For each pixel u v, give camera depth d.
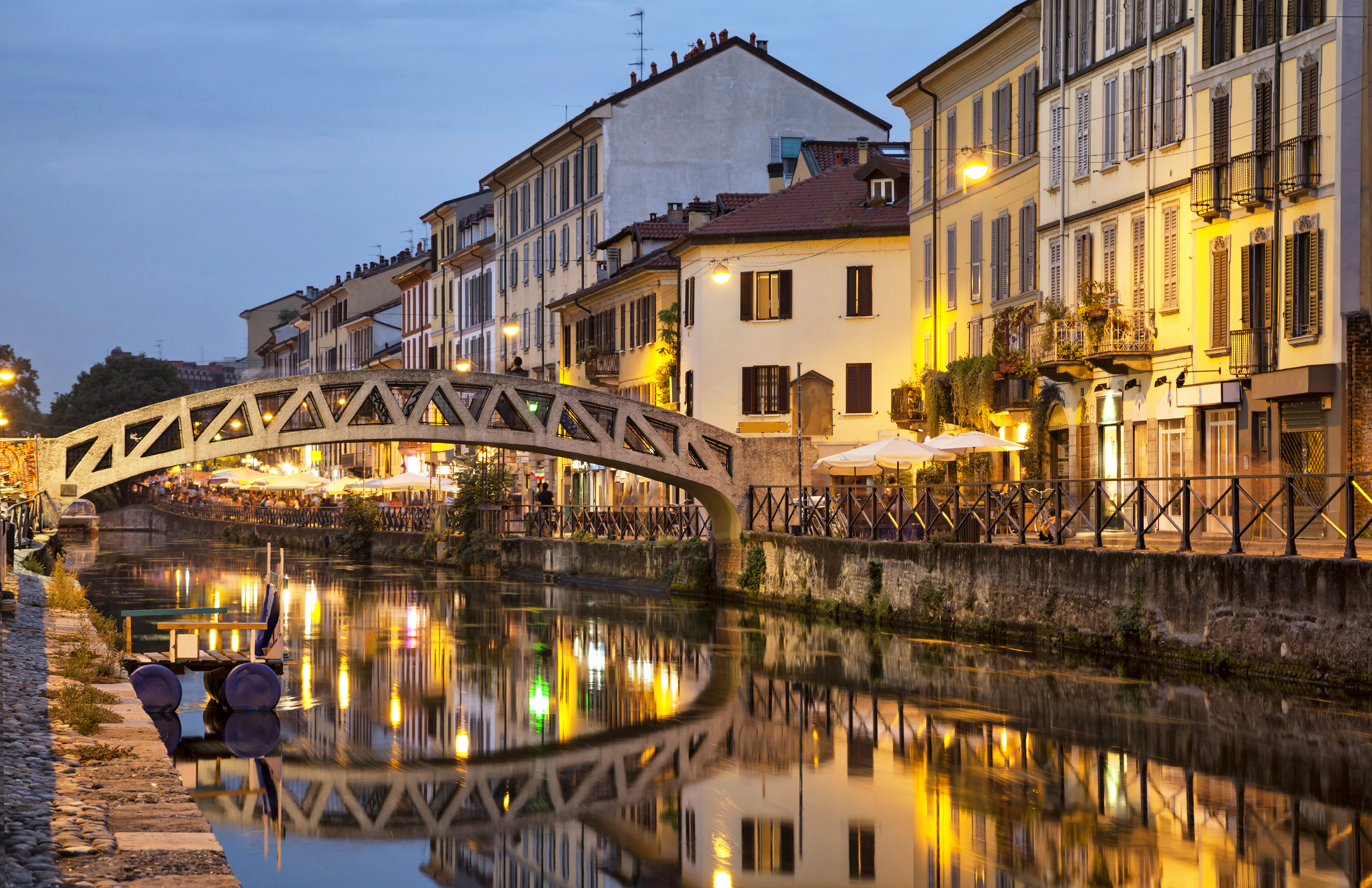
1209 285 34.34
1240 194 32.69
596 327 70.38
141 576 54.97
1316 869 13.30
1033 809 15.80
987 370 43.09
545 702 23.89
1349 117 30.30
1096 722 20.25
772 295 54.91
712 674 26.73
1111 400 38.12
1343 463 30.17
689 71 71.12
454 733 21.00
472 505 61.38
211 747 19.75
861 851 14.34
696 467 43.28
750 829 15.34
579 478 71.44
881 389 53.94
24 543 40.41
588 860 14.27
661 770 18.41
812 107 72.31
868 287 54.00
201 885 9.91
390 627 35.72
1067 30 40.50
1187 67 35.53
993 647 28.66
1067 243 40.50
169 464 40.50
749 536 41.97
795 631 33.50
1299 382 30.72
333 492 76.56
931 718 21.30
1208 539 25.05
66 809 11.97
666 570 46.53
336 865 14.05
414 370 41.97
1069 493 28.94
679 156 71.06
